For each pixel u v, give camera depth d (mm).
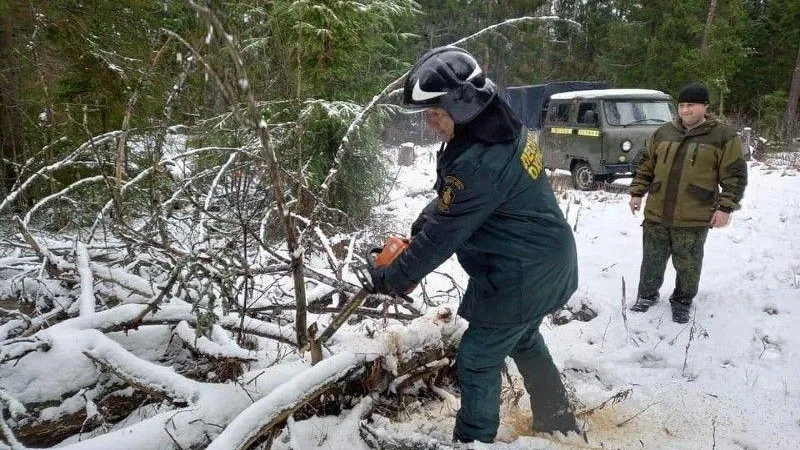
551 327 3854
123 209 3066
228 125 4828
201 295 2184
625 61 22531
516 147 1867
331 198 6453
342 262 3508
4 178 5109
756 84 22750
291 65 5613
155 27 7039
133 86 6047
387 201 8266
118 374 2059
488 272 2059
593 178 10133
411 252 1919
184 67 2520
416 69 1858
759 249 5441
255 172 3984
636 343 3553
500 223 1962
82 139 5785
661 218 3713
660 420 2697
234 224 3568
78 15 6461
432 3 25062
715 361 3270
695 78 19078
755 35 22500
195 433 1874
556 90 15195
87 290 2627
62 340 2195
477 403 2176
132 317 2445
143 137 4625
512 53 24172
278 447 2117
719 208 3504
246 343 2736
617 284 4609
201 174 3742
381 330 2656
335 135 6117
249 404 2027
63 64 6180
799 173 10242
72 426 2113
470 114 1790
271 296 3369
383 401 2523
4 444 1718
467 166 1805
